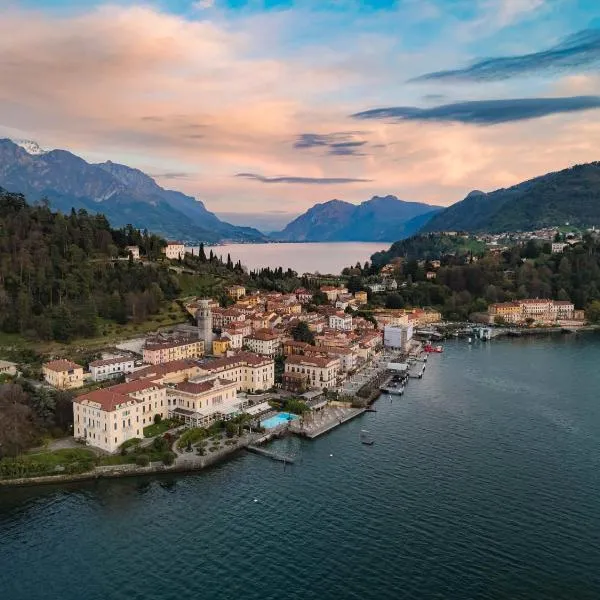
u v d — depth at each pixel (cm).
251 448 17888
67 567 11819
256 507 14238
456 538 12838
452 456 17325
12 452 16388
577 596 10950
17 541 12725
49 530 13188
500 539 12794
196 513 13962
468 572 11650
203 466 16550
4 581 11369
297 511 14038
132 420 17712
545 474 16000
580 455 17312
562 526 13312
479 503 14362
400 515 13825
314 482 15638
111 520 13625
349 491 15088
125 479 15788
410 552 12312
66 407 18525
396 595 10950
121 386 18588
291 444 18475
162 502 14500
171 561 12012
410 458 17212
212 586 11219
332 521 13575
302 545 12575
